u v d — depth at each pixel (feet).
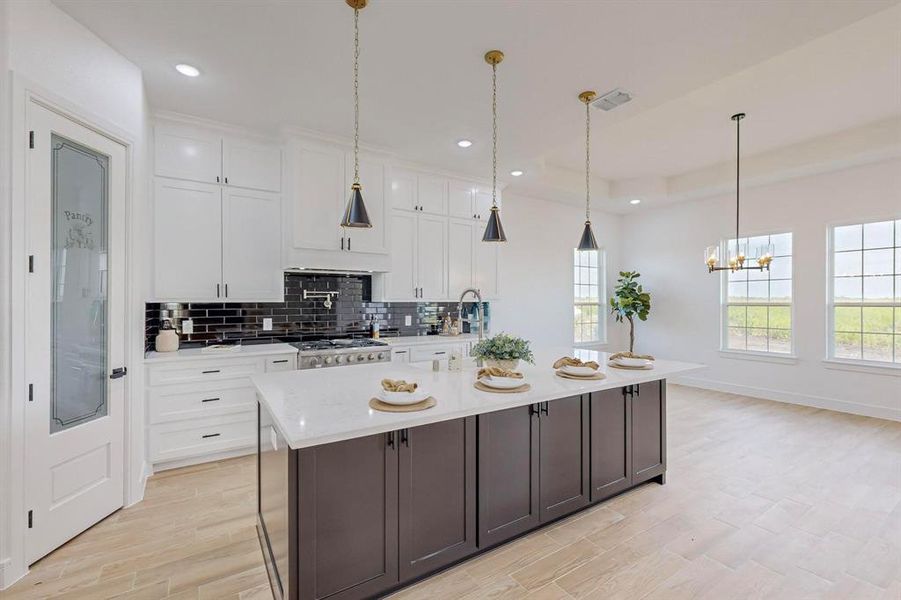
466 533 6.64
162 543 7.34
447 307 17.03
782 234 17.57
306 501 5.24
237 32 7.50
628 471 9.12
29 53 6.38
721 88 11.18
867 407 15.24
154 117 10.60
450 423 6.47
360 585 5.65
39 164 6.62
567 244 21.21
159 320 11.59
